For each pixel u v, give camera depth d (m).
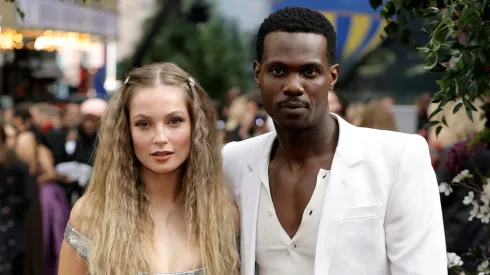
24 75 11.73
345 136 2.64
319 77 2.52
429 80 10.77
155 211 2.77
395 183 2.56
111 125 2.75
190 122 2.75
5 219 6.59
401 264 2.52
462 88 2.67
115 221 2.68
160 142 2.64
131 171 2.76
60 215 7.21
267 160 2.75
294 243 2.61
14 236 6.62
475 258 3.26
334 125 2.70
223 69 18.02
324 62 2.53
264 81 2.55
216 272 2.71
